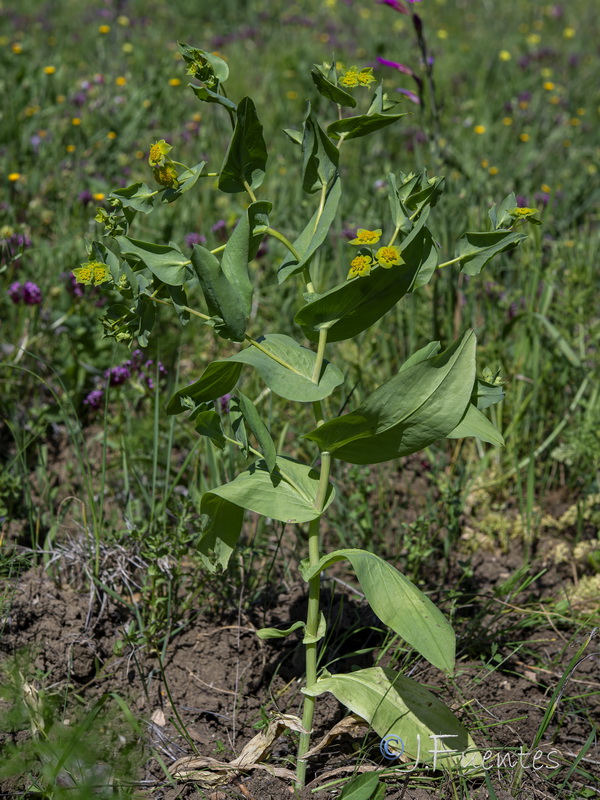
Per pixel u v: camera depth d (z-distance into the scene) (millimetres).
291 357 2084
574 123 6590
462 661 2617
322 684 2125
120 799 2020
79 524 2875
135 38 7945
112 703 2367
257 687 2541
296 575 2934
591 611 2812
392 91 6652
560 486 3465
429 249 2010
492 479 3340
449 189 4281
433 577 3000
